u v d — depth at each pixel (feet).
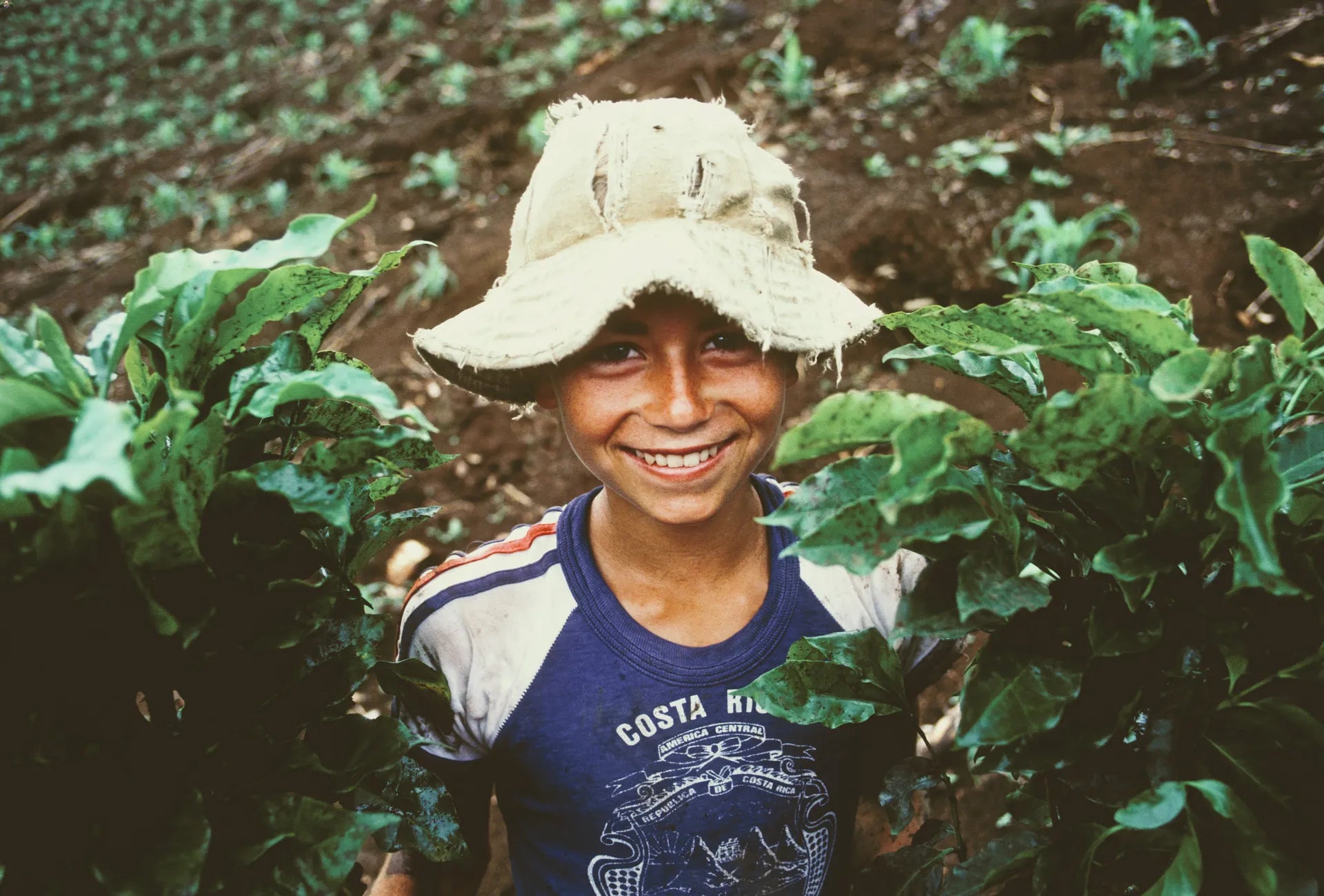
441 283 11.90
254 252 2.60
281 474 2.49
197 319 2.53
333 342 11.85
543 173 3.36
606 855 3.67
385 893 3.94
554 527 3.87
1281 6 12.26
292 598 2.67
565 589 3.65
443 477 10.06
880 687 3.10
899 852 3.28
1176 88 11.80
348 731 2.89
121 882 2.30
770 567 3.74
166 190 15.85
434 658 3.73
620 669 3.57
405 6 20.10
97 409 1.88
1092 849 2.52
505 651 3.63
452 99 16.12
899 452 2.20
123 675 2.47
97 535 2.32
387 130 15.98
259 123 18.42
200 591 2.50
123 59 23.44
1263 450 2.23
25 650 2.31
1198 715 2.57
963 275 10.46
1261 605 2.53
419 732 3.64
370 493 3.34
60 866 2.32
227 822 2.58
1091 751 2.61
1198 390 2.17
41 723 2.33
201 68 21.81
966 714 2.47
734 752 3.58
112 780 2.42
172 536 2.36
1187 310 2.83
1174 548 2.50
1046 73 12.53
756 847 3.65
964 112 12.30
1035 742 2.62
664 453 3.25
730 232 3.19
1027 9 13.34
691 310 3.10
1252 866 2.39
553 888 3.80
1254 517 2.15
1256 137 10.71
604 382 3.24
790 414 9.71
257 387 2.56
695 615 3.66
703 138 3.20
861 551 2.43
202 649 2.59
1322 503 2.46
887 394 2.31
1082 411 2.28
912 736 4.12
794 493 2.52
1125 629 2.52
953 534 2.40
